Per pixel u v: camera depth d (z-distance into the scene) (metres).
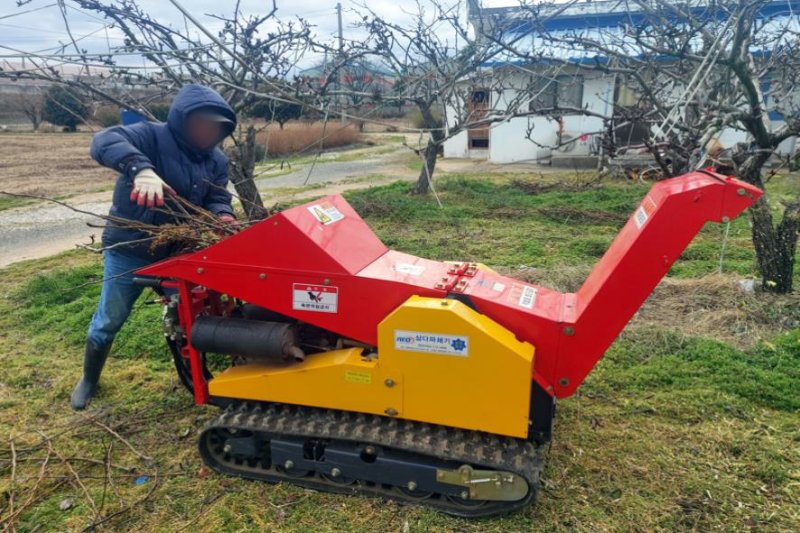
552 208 9.56
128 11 4.97
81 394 3.96
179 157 3.45
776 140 4.72
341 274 2.80
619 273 2.59
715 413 3.66
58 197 12.73
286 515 2.89
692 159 4.46
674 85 5.60
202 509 2.95
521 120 15.92
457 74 5.11
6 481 3.20
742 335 4.67
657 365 4.22
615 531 2.75
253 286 2.95
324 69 5.86
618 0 6.22
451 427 2.87
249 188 6.21
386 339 2.70
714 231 8.08
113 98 4.88
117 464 3.33
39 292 6.24
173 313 3.28
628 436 3.46
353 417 2.96
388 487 3.00
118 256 3.56
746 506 2.88
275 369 3.00
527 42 10.52
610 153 4.59
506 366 2.58
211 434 3.21
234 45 5.25
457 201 10.64
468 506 2.87
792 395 3.78
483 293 2.81
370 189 12.28
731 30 4.80
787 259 5.25
